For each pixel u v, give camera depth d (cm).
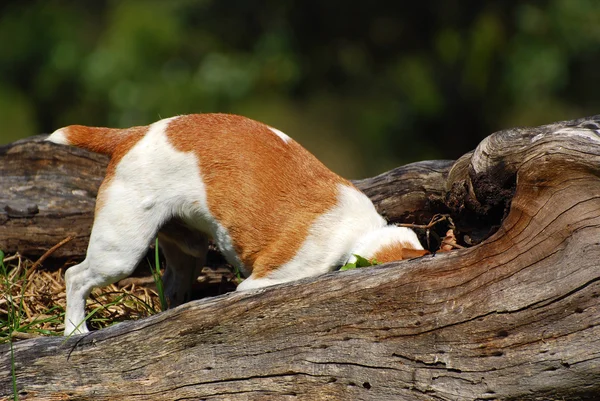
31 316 922
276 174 830
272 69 2466
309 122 2508
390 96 2558
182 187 836
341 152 2462
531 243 664
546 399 647
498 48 2467
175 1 2575
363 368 693
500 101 2495
